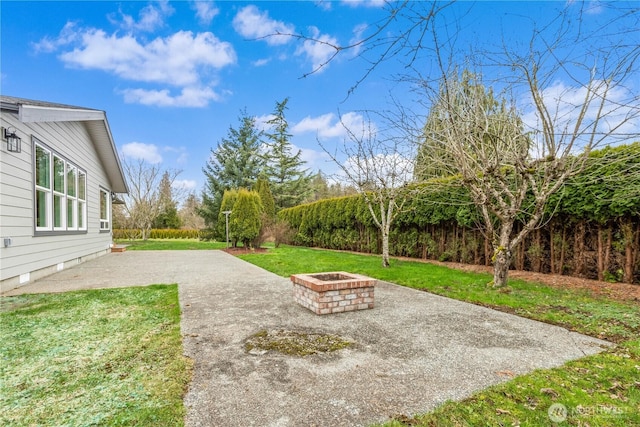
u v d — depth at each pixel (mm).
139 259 10906
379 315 4270
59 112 6828
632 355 2949
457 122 5578
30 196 6559
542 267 7352
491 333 3582
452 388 2396
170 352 3021
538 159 5219
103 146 11484
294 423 1988
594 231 6398
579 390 2361
